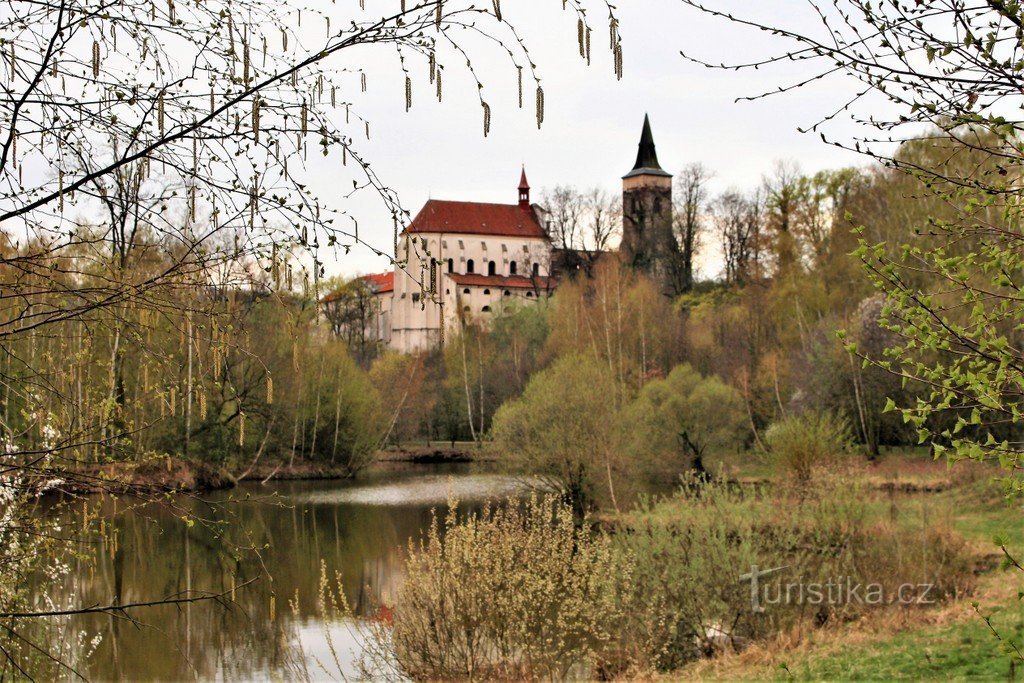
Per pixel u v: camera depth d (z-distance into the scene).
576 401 26.88
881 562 14.86
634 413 29.44
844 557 14.67
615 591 12.48
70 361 5.15
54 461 4.90
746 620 13.77
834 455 22.12
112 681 12.70
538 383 28.64
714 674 12.01
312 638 15.25
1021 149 4.60
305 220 3.95
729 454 37.44
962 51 4.55
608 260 61.91
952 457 4.54
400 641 12.16
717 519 14.07
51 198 4.04
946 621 13.28
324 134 3.95
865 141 4.87
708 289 72.94
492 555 11.99
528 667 11.62
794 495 15.76
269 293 4.54
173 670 13.23
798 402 35.66
